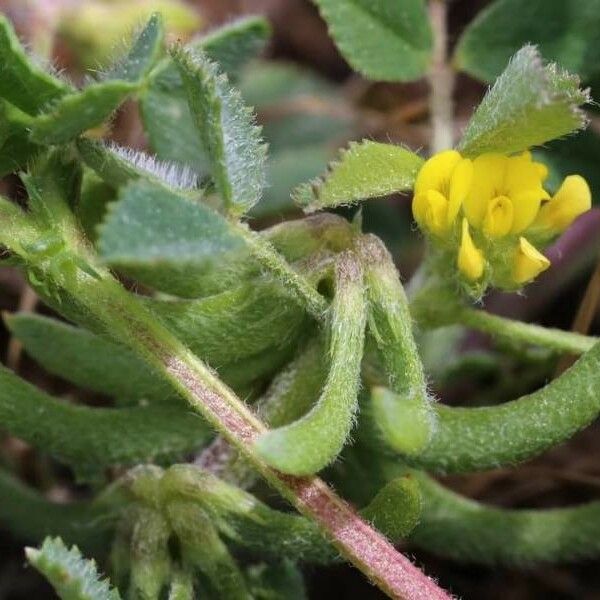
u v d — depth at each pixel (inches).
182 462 4.2
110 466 4.2
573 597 5.0
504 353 4.9
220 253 3.4
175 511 3.9
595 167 4.4
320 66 6.3
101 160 3.9
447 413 3.9
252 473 4.1
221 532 4.0
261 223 5.4
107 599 3.6
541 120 3.7
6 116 3.8
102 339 4.0
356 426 4.0
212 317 3.9
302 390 4.0
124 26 5.3
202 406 3.8
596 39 4.5
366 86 5.8
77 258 3.8
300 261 3.9
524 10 4.5
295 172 5.4
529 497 4.9
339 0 4.5
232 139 3.7
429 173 3.8
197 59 3.7
